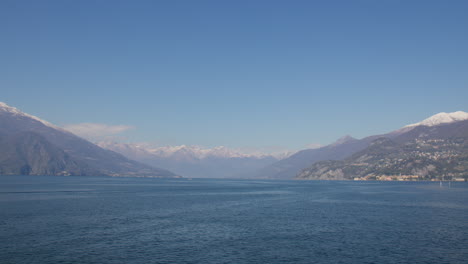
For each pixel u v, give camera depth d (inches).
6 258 2251.5
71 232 3088.1
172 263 2209.6
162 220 3848.4
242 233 3166.8
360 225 3641.7
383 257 2394.2
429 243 2805.1
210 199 6860.2
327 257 2389.3
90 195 7524.6
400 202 6348.4
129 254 2399.1
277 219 4025.6
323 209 5098.4
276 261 2287.2
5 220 3678.6
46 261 2204.7
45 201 5826.8
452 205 5753.0
